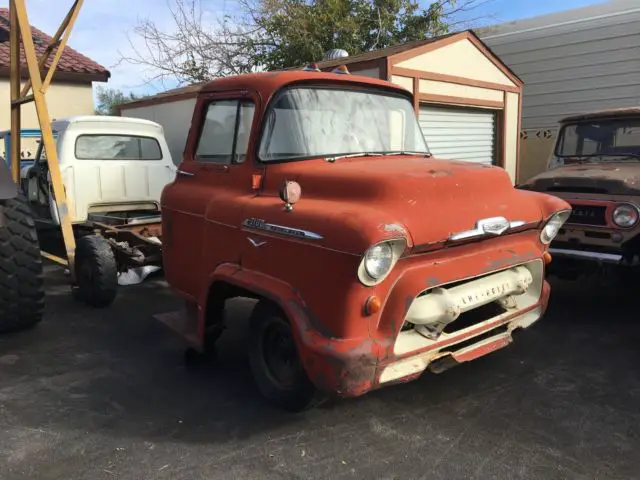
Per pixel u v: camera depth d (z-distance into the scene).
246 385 3.95
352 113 4.03
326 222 2.89
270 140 3.65
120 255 6.32
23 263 4.73
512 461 2.98
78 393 3.87
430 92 9.23
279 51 15.63
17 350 4.68
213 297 3.77
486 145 11.09
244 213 3.46
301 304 3.03
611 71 10.66
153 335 5.02
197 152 4.29
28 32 5.54
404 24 15.87
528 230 3.69
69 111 12.98
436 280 3.03
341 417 3.47
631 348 4.54
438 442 3.18
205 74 16.59
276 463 3.00
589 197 5.20
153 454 3.11
